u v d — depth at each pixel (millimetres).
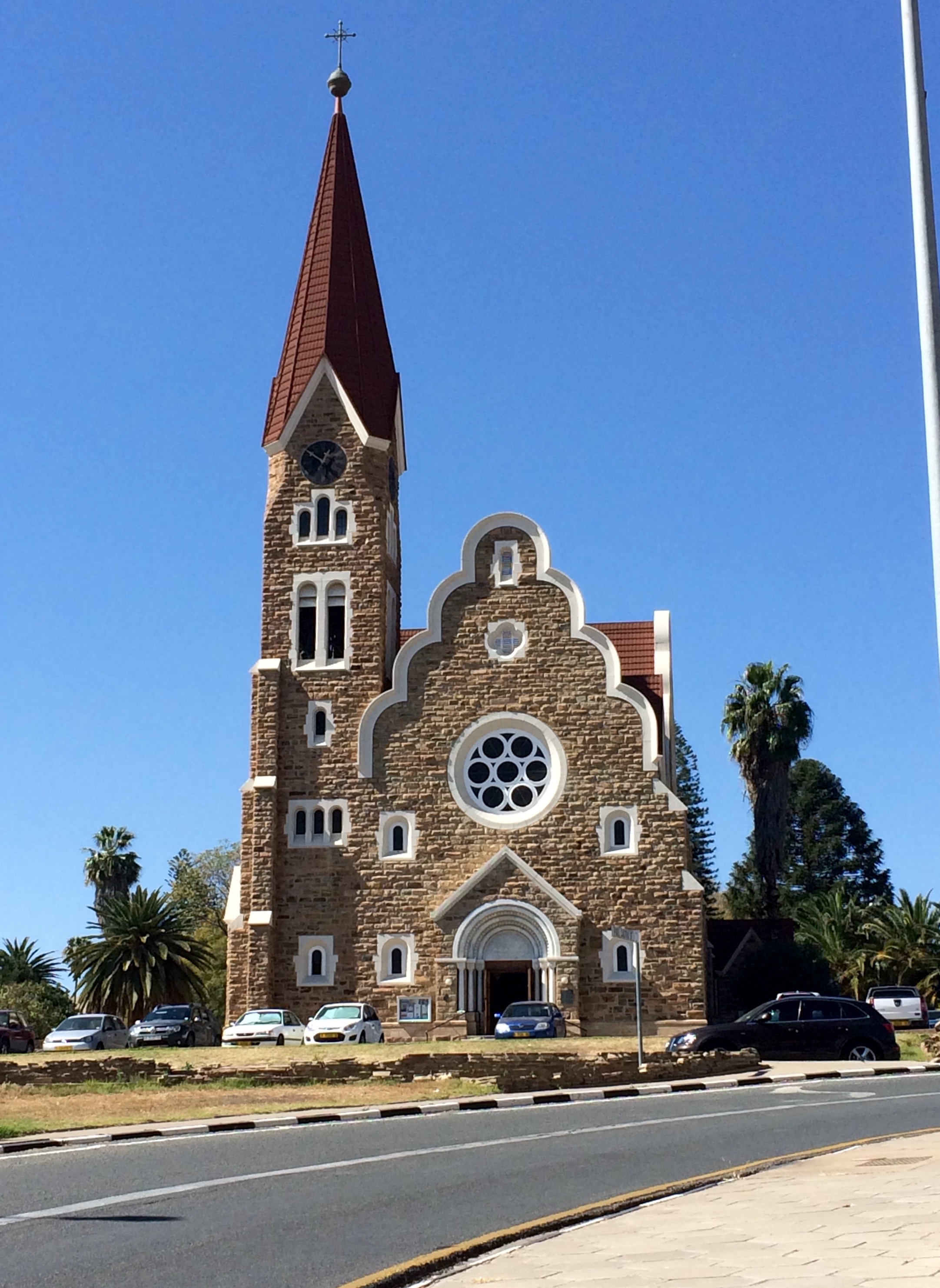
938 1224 15500
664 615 67375
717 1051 39719
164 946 68938
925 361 16062
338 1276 14273
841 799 113188
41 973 92688
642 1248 15070
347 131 70375
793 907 105625
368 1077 36938
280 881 58875
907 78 16859
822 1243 14789
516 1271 14180
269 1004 57625
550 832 57750
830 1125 26078
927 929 82688
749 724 80062
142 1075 37406
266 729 60219
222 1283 13930
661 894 56688
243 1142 24969
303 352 64812
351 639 61094
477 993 56781
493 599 60062
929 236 16359
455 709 59438
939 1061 40281
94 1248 15648
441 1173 20938
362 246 67938
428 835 58531
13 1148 24453
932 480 15797
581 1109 30562
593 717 58594
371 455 63031
